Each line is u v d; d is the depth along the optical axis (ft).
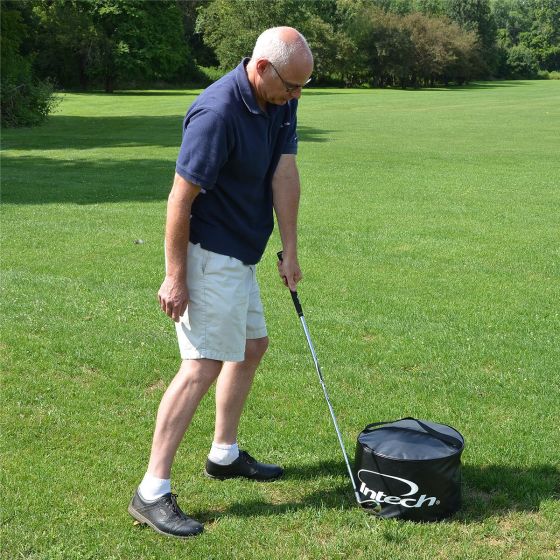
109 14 185.68
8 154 62.64
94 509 11.38
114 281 24.23
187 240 10.69
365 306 22.22
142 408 15.12
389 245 30.53
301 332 19.70
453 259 28.30
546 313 21.80
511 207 39.40
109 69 188.03
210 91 10.62
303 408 15.17
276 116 11.18
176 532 10.66
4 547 10.36
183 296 10.78
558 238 32.09
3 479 12.19
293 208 11.85
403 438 11.26
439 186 46.52
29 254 27.63
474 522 10.99
